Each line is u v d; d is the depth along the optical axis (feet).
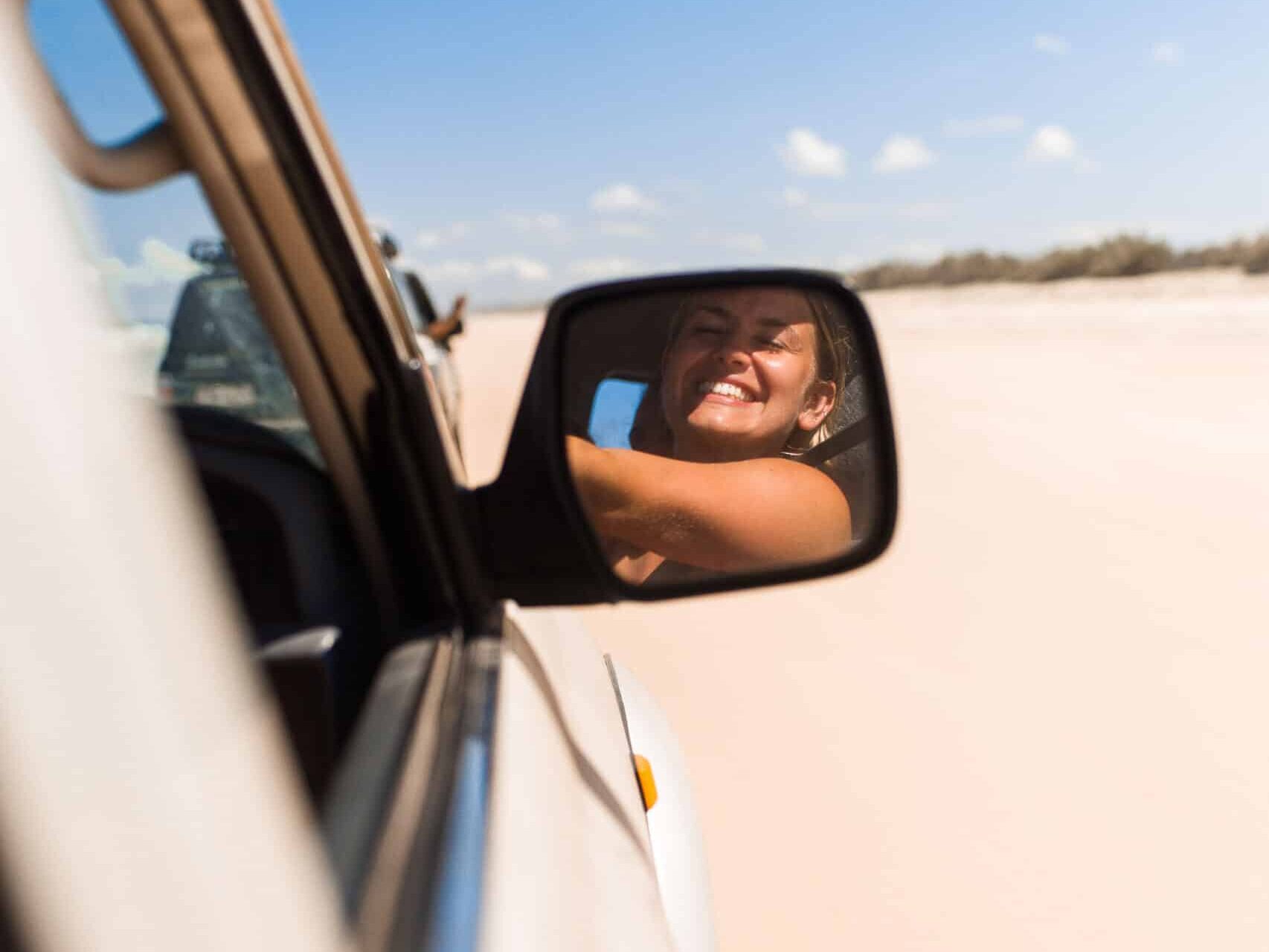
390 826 3.04
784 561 5.36
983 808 11.82
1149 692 14.67
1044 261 167.43
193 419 4.23
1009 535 22.85
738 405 5.28
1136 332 74.28
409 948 2.65
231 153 3.87
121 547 1.36
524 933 3.15
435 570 4.76
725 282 5.27
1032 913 9.98
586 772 4.94
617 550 5.25
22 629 1.27
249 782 1.54
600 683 6.45
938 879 10.56
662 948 4.20
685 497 5.26
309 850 1.68
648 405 5.20
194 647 1.45
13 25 1.53
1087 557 21.02
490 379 64.03
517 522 5.12
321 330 4.34
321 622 4.34
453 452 5.13
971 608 18.29
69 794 1.29
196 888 1.41
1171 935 9.66
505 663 4.77
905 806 11.90
